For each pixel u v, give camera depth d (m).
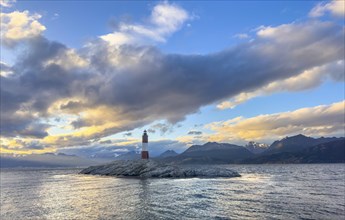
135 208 40.75
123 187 72.12
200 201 46.25
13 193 65.88
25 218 36.56
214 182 84.00
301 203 43.69
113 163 150.75
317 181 88.88
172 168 115.31
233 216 34.59
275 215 34.94
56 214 38.25
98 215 36.56
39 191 69.38
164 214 36.19
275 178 104.00
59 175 157.38
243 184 77.44
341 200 46.59
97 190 67.19
